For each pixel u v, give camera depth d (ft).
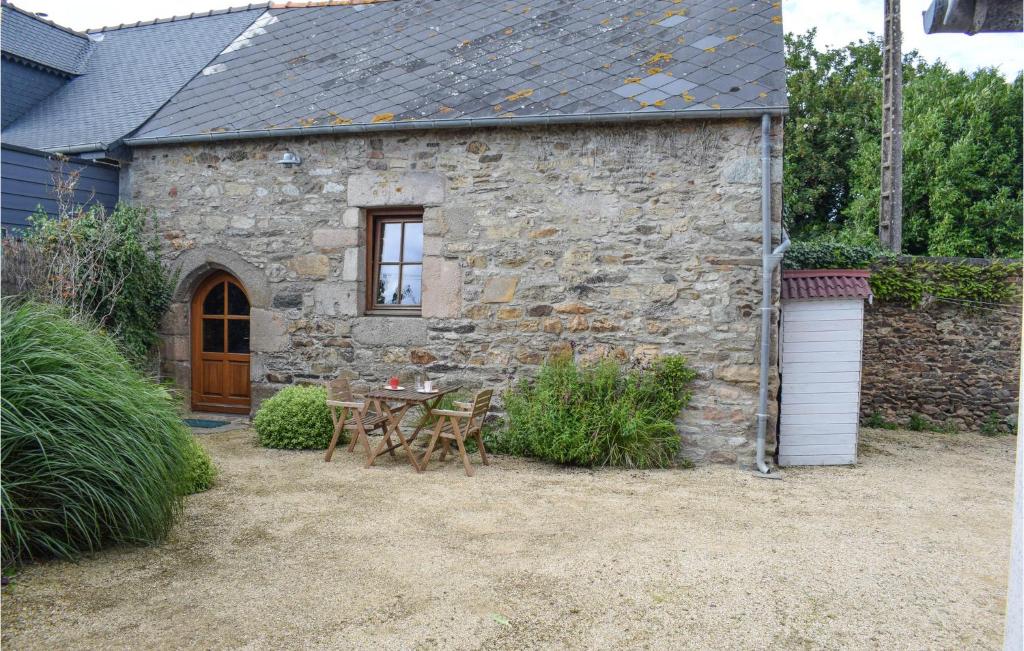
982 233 55.11
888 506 18.17
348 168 25.07
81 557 12.62
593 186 22.74
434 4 32.42
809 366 23.36
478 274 23.84
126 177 27.78
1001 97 57.31
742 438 21.71
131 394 13.12
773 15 25.38
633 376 22.11
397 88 26.09
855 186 61.46
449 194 24.04
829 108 66.39
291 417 22.63
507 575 12.76
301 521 15.48
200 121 27.07
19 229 24.48
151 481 12.71
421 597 11.75
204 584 11.94
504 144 23.48
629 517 16.42
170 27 37.29
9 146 24.18
